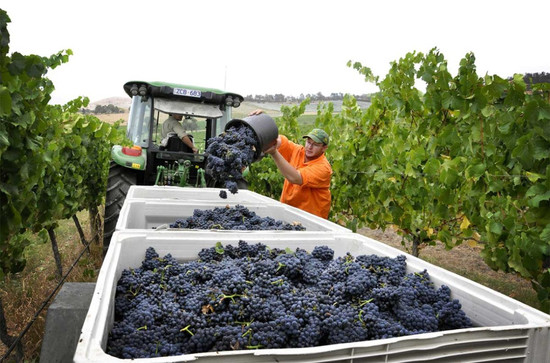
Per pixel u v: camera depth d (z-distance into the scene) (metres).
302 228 3.28
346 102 6.98
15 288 4.71
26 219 3.15
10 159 2.53
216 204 3.99
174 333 1.73
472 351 1.47
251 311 1.82
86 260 5.61
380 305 1.96
